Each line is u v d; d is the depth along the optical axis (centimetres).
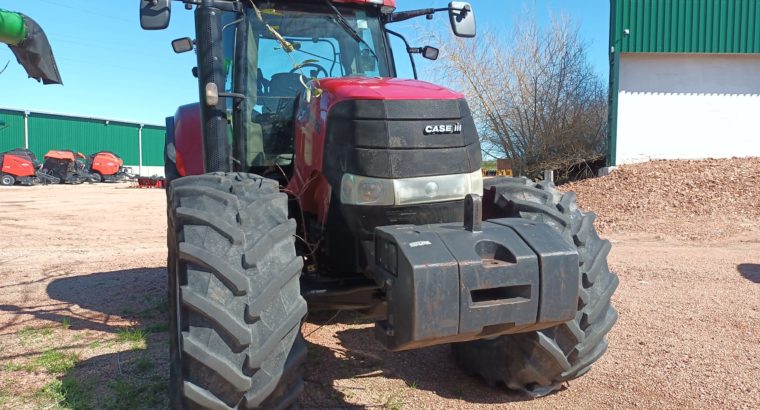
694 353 417
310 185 337
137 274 693
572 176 1678
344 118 299
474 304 245
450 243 250
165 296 582
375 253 272
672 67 1552
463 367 384
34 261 788
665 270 694
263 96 410
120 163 3506
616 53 1523
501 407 335
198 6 366
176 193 292
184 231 266
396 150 289
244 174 327
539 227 270
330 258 325
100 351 425
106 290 611
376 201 288
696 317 503
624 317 505
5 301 569
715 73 1549
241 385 241
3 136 3797
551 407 335
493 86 1650
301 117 349
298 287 263
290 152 406
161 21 347
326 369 390
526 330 264
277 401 253
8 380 372
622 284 627
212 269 250
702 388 358
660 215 1093
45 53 397
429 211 295
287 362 250
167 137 545
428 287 238
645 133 1572
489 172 1708
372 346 435
